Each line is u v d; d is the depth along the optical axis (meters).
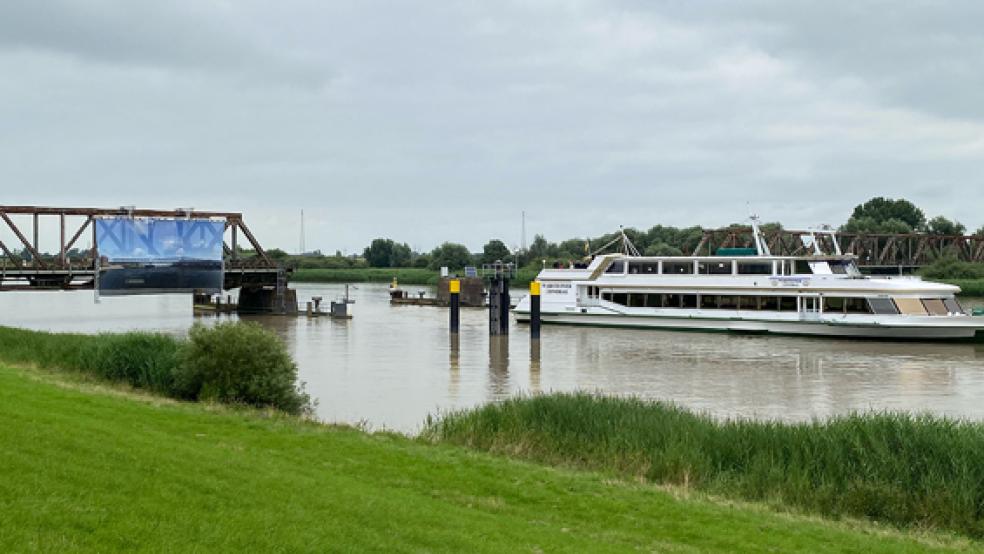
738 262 77.69
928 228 189.50
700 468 24.75
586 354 62.88
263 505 16.75
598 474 24.23
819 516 21.59
